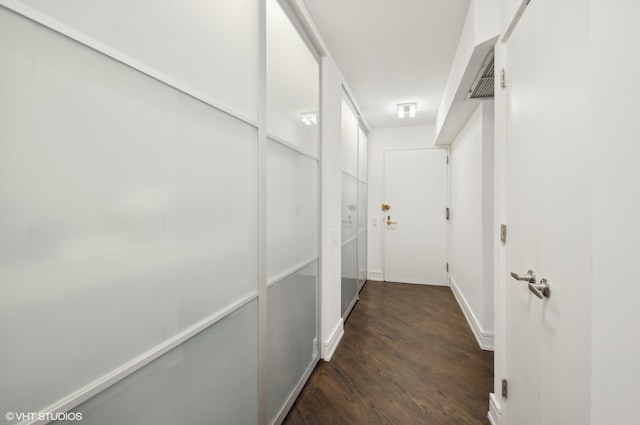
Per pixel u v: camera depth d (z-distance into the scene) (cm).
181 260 84
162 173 77
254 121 123
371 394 177
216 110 99
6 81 47
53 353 53
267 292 138
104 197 62
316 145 210
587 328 78
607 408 70
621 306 66
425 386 186
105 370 62
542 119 106
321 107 218
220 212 101
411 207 443
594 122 74
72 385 56
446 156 428
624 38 64
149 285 73
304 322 187
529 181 117
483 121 243
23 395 49
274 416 144
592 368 74
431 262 434
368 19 188
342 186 292
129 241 68
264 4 130
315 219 209
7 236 47
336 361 216
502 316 147
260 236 127
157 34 75
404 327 279
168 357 80
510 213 138
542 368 106
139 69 69
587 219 79
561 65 92
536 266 111
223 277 103
